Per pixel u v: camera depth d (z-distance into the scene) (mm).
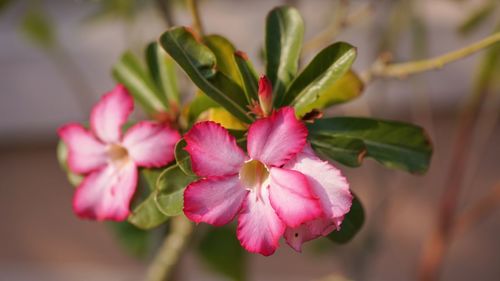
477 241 972
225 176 450
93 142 516
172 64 526
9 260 1151
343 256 822
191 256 1061
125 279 1105
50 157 1105
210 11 945
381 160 485
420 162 487
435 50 868
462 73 885
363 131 486
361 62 823
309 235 443
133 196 504
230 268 721
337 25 634
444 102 912
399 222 974
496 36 506
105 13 749
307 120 463
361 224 487
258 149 448
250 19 930
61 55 1009
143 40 820
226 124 477
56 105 1052
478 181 933
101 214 507
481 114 888
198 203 446
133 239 708
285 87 481
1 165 1121
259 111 464
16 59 1053
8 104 1071
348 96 504
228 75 489
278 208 442
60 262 1133
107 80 1012
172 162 491
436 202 950
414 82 853
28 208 1128
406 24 715
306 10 880
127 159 509
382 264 1002
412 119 918
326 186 441
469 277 981
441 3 853
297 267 1047
